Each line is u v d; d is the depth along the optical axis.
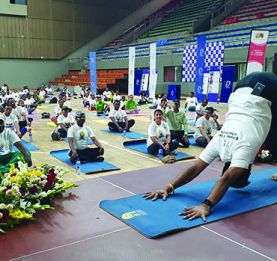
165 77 18.02
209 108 6.66
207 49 13.20
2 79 21.42
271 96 3.58
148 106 13.87
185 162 5.35
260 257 2.50
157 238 2.77
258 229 2.93
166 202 3.46
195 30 19.59
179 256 2.51
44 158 5.70
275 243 2.70
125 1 24.70
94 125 9.32
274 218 3.15
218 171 4.66
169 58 17.28
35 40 22.02
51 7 22.19
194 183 4.08
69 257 2.51
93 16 23.70
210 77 13.31
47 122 9.82
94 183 4.21
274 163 5.10
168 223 2.98
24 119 7.83
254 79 3.67
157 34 21.97
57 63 23.11
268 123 3.50
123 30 25.09
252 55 8.89
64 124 7.30
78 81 21.64
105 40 24.53
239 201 3.51
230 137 3.37
